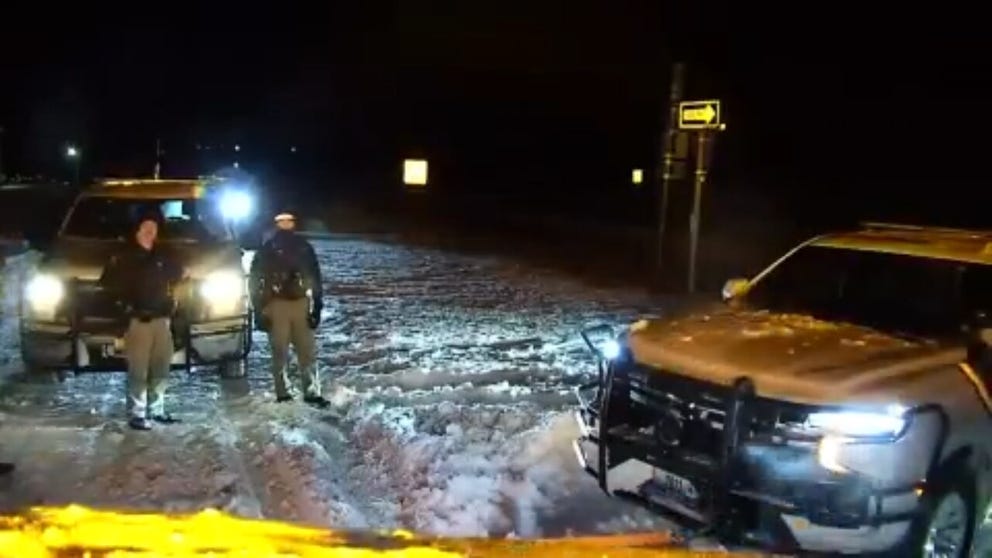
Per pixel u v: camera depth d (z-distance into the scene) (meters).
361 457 7.63
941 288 6.28
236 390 9.70
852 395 5.03
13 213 31.70
